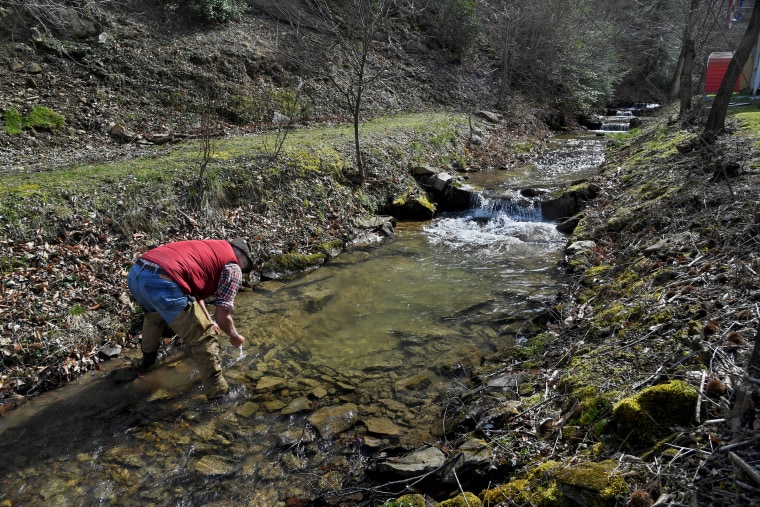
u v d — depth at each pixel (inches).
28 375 171.8
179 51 490.9
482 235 323.0
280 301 232.2
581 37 839.1
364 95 601.6
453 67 767.7
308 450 138.8
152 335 177.0
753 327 116.6
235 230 276.7
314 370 176.4
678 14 591.2
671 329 133.9
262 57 537.3
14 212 221.8
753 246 157.5
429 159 448.1
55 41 427.8
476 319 207.6
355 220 325.4
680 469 89.7
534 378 151.8
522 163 514.3
